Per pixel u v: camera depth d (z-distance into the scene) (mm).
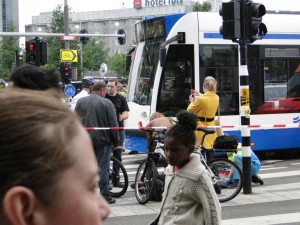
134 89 13500
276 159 14070
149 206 7988
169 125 8242
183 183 3643
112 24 131375
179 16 12578
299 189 9141
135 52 13781
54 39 37188
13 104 871
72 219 879
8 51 46531
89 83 11203
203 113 9062
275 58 13273
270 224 6816
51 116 882
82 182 901
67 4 25000
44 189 846
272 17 13391
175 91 12516
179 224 3633
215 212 3617
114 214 7480
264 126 11539
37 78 3885
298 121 13477
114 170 8820
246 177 8609
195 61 12484
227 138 8445
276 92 13273
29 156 838
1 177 828
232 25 8477
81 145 912
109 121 7867
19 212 828
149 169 8188
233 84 12758
